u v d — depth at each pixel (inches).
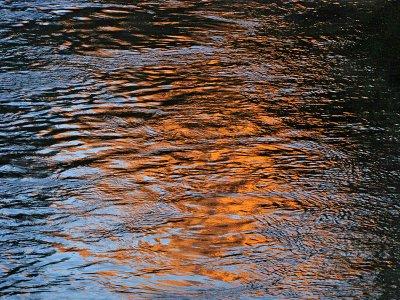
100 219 304.5
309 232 298.5
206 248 286.0
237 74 477.1
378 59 511.5
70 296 253.4
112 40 538.3
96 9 615.2
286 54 516.7
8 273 265.6
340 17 609.6
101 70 478.0
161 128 395.5
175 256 280.1
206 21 590.2
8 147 367.2
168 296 254.7
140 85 455.2
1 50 509.0
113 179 338.6
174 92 445.7
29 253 278.7
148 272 269.6
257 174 347.9
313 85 461.1
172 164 355.6
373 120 411.2
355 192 332.2
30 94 435.5
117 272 268.7
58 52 509.0
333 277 267.4
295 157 366.3
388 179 345.4
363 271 271.6
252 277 267.4
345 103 434.3
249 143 380.5
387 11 625.9
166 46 528.4
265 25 583.8
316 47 533.0
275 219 308.3
